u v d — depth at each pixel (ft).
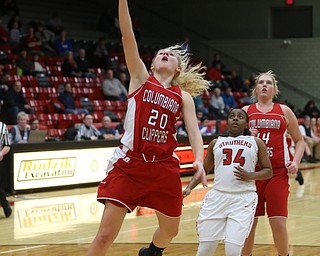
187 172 57.06
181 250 28.02
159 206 18.99
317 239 30.89
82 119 63.62
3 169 44.01
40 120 60.75
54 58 74.79
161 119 18.65
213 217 20.49
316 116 83.66
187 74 19.67
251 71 96.07
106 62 78.89
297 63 93.45
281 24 96.94
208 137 56.90
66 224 34.63
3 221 35.50
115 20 91.56
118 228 18.65
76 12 94.07
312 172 64.23
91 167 50.08
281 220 22.67
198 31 100.94
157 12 103.76
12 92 59.72
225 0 99.19
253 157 20.83
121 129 58.95
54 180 47.73
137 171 18.53
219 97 77.46
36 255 26.96
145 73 18.98
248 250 23.17
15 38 74.28
